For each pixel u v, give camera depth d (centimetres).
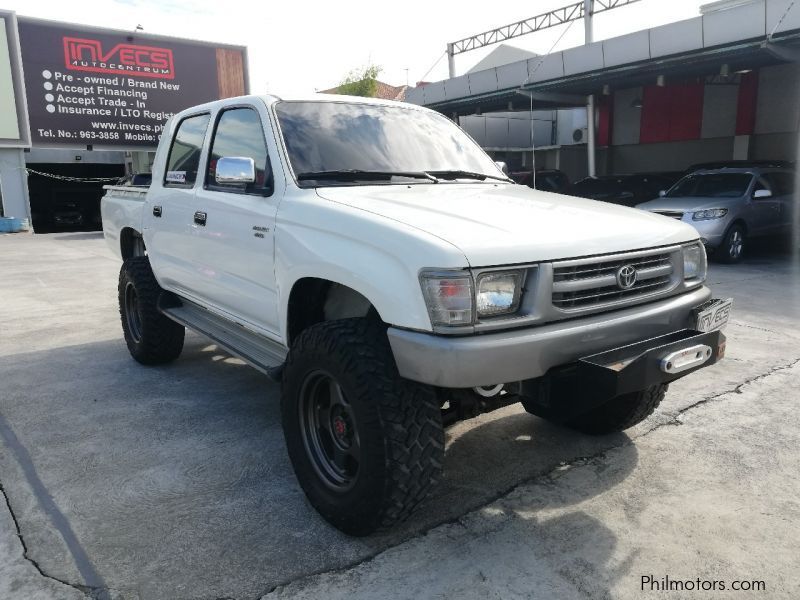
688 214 1054
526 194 353
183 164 442
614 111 2120
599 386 250
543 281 251
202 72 2294
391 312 248
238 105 383
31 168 2562
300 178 326
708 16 1292
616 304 277
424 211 282
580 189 1538
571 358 259
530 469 340
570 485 323
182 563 259
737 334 600
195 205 404
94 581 248
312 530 284
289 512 299
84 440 378
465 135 433
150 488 321
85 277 999
